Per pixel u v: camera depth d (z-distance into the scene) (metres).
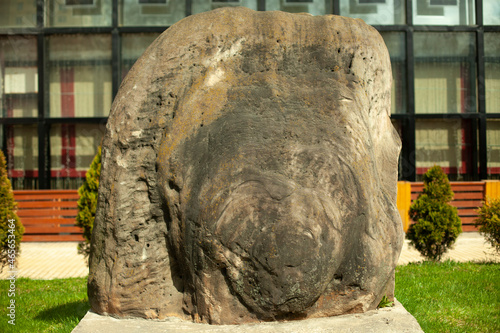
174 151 2.66
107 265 2.71
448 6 8.70
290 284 2.41
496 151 8.97
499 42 8.84
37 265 6.79
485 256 6.80
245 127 2.63
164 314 2.68
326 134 2.66
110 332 2.48
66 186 8.88
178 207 2.61
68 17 8.72
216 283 2.52
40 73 8.71
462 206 8.29
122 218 2.69
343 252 2.52
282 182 2.47
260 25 2.98
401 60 8.68
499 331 3.48
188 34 2.90
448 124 8.84
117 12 8.67
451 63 8.79
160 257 2.73
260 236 2.40
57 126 8.88
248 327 2.48
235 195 2.46
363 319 2.58
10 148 8.91
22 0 8.75
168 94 2.79
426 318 3.76
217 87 2.79
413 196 8.28
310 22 3.06
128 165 2.71
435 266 5.86
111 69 8.77
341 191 2.53
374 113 3.10
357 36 3.03
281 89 2.82
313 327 2.47
